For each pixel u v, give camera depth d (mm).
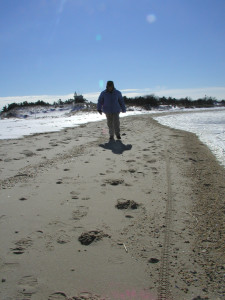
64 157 5367
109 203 3225
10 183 3826
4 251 2207
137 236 2510
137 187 3779
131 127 11039
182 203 3262
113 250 2277
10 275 1917
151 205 3195
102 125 11961
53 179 4027
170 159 5355
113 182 3938
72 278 1908
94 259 2143
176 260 2154
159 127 11109
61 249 2264
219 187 3809
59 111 29156
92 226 2666
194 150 6262
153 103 33281
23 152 5754
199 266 2080
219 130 9922
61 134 8742
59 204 3160
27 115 27297
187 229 2646
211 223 2760
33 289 1785
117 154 5715
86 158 5316
